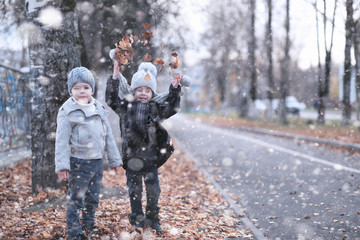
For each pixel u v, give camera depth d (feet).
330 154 33.42
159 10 25.36
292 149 38.01
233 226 15.10
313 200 18.29
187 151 40.47
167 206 16.85
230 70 82.38
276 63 70.54
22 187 18.93
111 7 21.17
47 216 14.19
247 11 70.59
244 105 91.45
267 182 23.25
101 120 12.00
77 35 19.88
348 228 13.92
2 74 25.36
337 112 93.30
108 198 17.17
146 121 12.08
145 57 13.09
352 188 20.12
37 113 16.90
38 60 16.69
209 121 91.91
